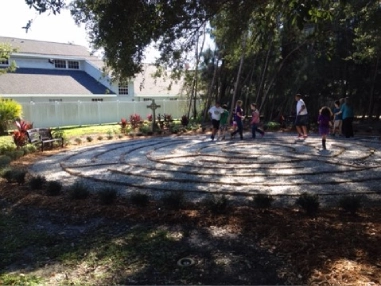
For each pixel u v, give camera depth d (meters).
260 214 5.30
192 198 6.36
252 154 10.52
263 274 3.56
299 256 3.86
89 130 21.22
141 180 7.80
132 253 4.16
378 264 3.57
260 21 6.77
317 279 3.36
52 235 4.85
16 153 11.16
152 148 12.73
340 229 4.57
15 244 4.55
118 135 17.44
